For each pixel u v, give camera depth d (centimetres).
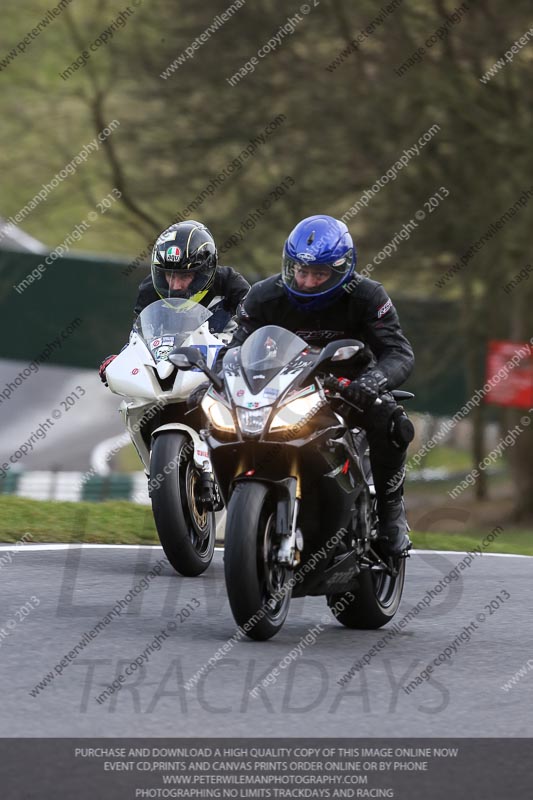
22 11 8256
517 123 6406
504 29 6531
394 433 2009
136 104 7369
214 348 2631
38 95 8369
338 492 1902
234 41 6812
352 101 6612
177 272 2644
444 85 6288
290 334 1989
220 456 1891
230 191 7044
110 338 9638
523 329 7031
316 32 6812
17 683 1631
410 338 7488
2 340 9756
